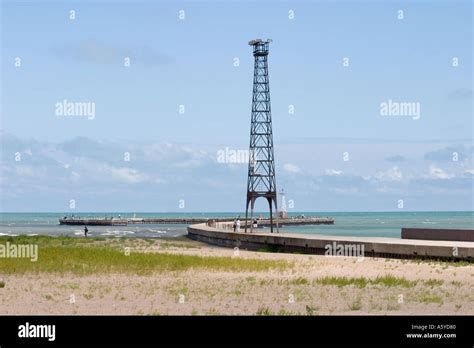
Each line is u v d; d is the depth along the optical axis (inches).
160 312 1064.2
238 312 1066.7
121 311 1075.3
